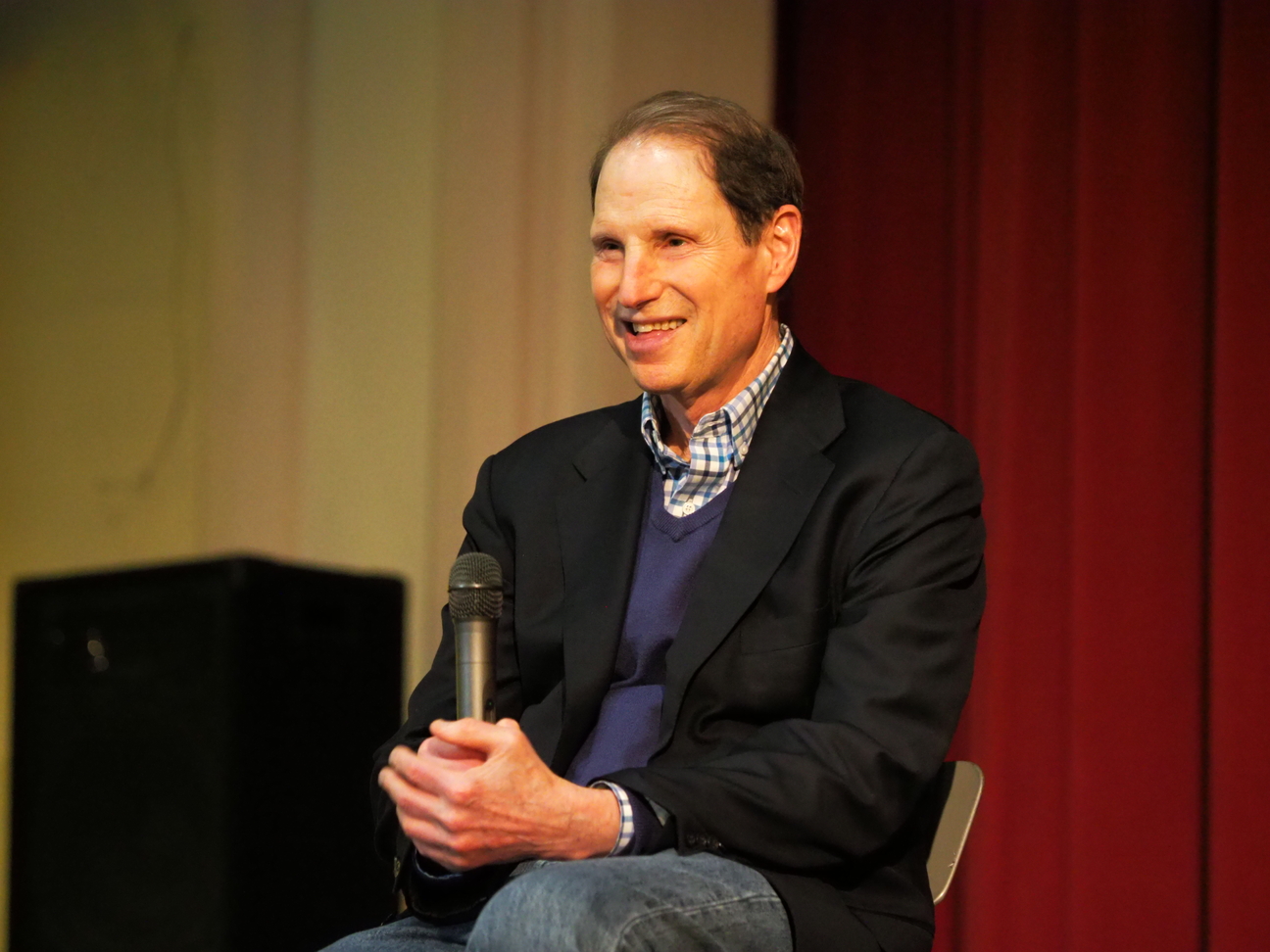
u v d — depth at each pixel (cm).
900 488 602
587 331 1325
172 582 966
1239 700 1007
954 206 1198
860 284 1238
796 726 548
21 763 1016
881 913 547
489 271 1356
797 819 521
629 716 605
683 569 626
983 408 1147
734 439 643
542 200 1351
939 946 1112
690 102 639
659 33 1316
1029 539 1112
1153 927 1033
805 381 657
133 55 1593
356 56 1445
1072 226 1128
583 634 622
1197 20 1099
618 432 687
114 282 1587
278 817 946
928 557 589
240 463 1470
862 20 1262
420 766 513
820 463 620
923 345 1206
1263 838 991
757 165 630
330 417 1427
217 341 1499
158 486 1527
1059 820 1078
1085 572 1080
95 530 1568
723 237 623
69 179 1631
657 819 524
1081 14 1130
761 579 597
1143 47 1111
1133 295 1093
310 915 954
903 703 550
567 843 511
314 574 985
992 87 1169
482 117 1370
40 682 1015
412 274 1389
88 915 966
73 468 1591
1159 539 1065
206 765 938
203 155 1532
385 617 1023
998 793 1090
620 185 625
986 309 1153
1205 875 1022
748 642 593
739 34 1291
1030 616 1102
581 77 1334
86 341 1597
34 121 1664
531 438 721
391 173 1412
